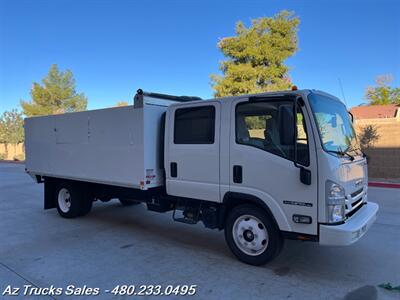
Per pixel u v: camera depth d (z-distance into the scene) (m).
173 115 5.44
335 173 4.00
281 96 4.27
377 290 3.99
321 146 4.02
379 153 14.28
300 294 3.90
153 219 7.64
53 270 4.66
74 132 7.04
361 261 4.91
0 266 4.81
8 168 24.08
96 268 4.72
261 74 18.97
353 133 5.15
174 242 5.91
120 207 8.98
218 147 4.87
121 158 6.00
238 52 19.53
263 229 4.62
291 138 3.98
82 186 7.65
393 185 12.11
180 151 5.34
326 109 4.44
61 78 38.28
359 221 4.20
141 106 5.58
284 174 4.26
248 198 4.61
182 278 4.37
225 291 3.99
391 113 29.62
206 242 5.90
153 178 5.70
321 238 4.02
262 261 4.63
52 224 7.25
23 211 8.70
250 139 4.57
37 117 8.14
